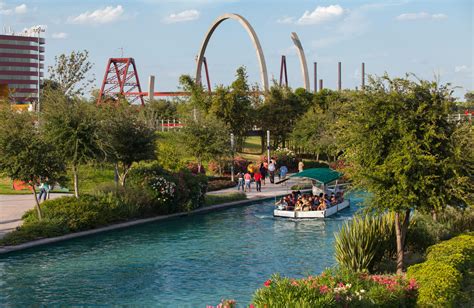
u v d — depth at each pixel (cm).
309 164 7238
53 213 2925
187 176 3919
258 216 3766
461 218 2566
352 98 1888
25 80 19250
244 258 2423
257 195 4800
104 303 1767
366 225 2077
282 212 3703
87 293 1872
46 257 2400
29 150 2789
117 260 2362
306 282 1332
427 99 1825
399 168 1759
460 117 1878
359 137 1845
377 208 1877
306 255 2494
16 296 1833
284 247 2681
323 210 3669
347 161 1942
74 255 2452
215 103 7750
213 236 2973
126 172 3803
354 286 1387
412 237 2264
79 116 3253
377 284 1448
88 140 3253
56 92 3450
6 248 2484
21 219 3089
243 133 7994
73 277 2077
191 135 5422
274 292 1190
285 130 8544
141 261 2350
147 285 1975
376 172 1805
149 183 3653
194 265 2288
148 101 10850
